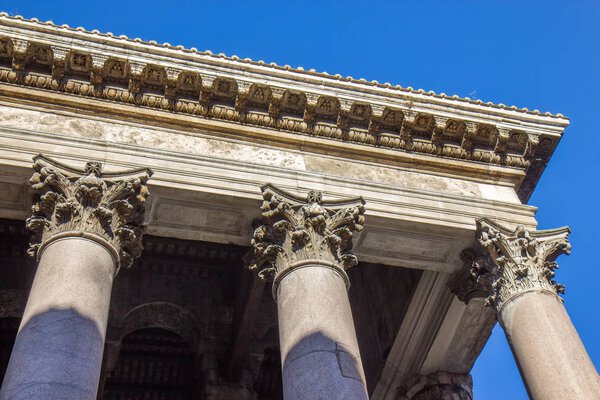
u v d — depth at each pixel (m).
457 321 21.69
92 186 17.00
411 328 22.44
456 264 20.84
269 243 18.17
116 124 19.61
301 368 15.18
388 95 21.16
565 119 22.27
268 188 18.59
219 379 23.31
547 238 19.89
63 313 14.49
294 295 16.66
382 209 19.75
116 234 16.86
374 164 21.00
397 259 20.59
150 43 20.08
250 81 20.28
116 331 22.98
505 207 20.88
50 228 16.55
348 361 15.34
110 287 15.89
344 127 20.97
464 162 21.62
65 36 19.53
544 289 18.69
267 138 20.45
